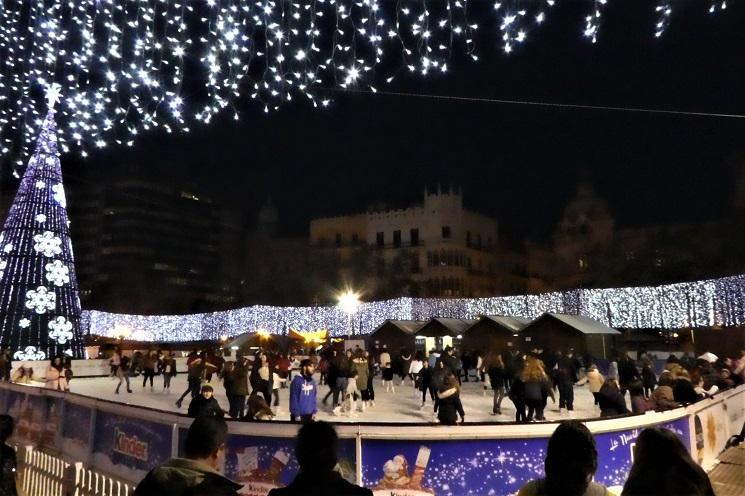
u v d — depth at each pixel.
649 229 71.19
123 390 22.80
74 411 9.73
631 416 7.85
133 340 65.00
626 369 19.20
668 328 39.47
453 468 6.82
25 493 8.66
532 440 7.05
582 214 83.44
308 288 91.06
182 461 2.93
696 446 9.31
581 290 43.28
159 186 101.44
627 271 72.06
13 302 23.75
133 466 7.91
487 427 6.93
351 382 15.96
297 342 43.88
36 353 23.84
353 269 87.81
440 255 82.69
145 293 96.56
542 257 90.44
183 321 66.88
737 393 13.16
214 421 3.09
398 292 82.44
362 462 6.75
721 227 61.91
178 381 28.44
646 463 2.74
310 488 2.55
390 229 87.31
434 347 36.78
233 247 106.94
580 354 29.02
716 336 33.97
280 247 97.06
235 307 99.50
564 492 2.45
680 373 11.59
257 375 15.23
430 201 84.56
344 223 91.88
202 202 107.00
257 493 6.77
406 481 6.73
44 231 24.69
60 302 24.88
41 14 15.05
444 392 10.69
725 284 33.72
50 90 17.42
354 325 59.72
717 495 8.05
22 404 11.87
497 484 6.85
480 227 88.62
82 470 7.46
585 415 16.22
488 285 87.00
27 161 25.81
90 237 96.81
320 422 2.74
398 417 15.31
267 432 6.86
